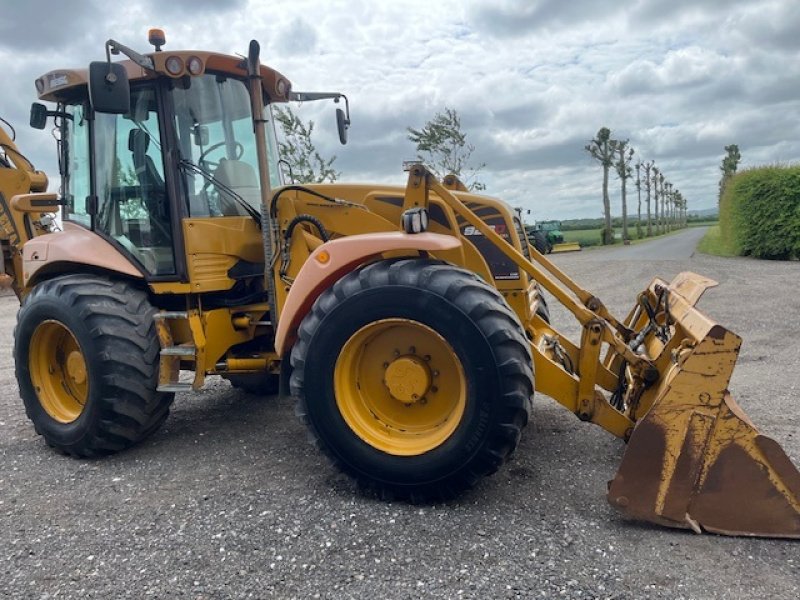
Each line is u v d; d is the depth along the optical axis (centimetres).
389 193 438
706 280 412
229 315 467
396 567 278
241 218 471
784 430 444
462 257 374
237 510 342
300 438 464
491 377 317
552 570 271
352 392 351
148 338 436
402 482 335
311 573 277
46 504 363
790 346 725
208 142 461
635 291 1245
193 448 452
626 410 372
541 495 346
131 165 459
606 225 3797
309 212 439
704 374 296
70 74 453
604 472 376
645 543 291
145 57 408
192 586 270
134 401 429
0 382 712
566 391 359
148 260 459
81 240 470
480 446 321
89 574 283
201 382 438
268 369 467
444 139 2180
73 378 460
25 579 280
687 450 298
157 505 355
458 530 309
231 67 462
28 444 480
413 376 341
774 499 292
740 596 250
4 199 577
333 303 343
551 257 2538
